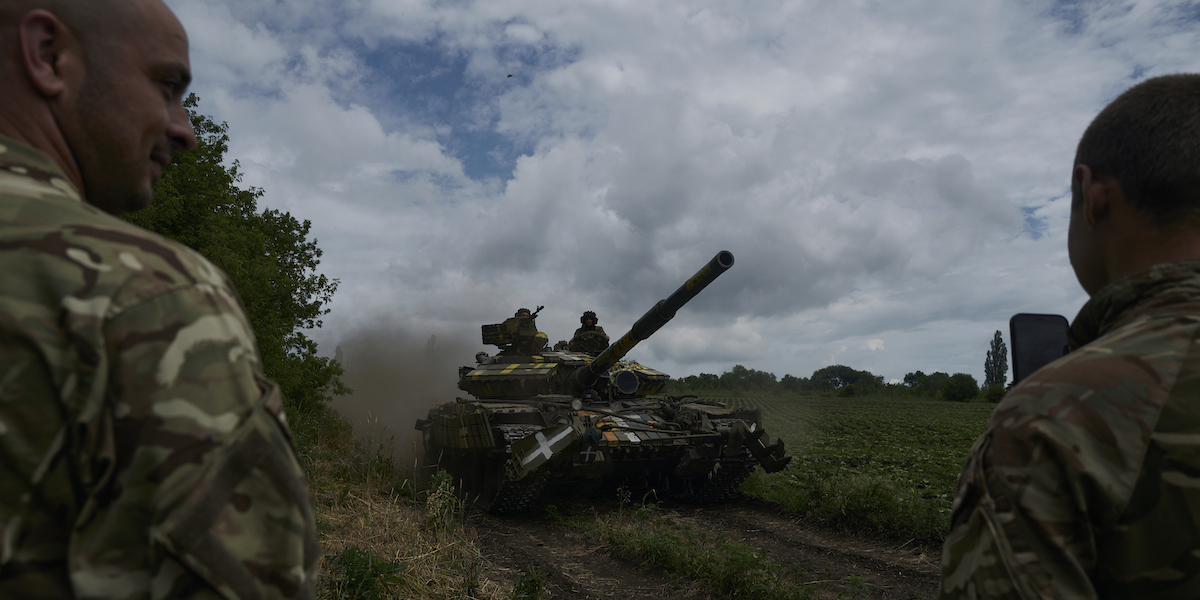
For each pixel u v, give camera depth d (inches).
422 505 386.3
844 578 276.2
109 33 48.2
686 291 349.1
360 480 408.8
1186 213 47.1
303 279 663.8
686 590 259.8
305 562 41.1
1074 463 41.0
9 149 43.5
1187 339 43.3
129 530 36.6
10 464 36.1
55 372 36.3
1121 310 48.4
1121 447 41.1
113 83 48.4
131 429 36.6
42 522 37.2
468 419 409.7
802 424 993.5
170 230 419.8
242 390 40.1
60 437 36.8
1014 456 43.4
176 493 36.1
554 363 495.2
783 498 439.5
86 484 37.1
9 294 36.5
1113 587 42.4
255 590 37.8
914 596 257.1
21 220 38.7
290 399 597.0
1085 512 40.9
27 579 36.6
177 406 37.1
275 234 653.3
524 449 363.3
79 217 40.3
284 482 40.5
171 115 53.9
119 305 37.6
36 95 46.3
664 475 466.3
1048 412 43.2
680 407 457.4
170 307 38.9
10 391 35.9
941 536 326.3
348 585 207.5
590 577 276.4
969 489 46.1
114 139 49.1
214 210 474.0
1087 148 53.7
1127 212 49.7
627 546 311.3
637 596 253.6
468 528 354.6
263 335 496.1
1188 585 40.2
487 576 263.6
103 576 36.1
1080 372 44.3
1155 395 41.8
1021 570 40.5
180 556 35.8
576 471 395.5
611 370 487.8
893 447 686.5
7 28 46.1
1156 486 40.6
